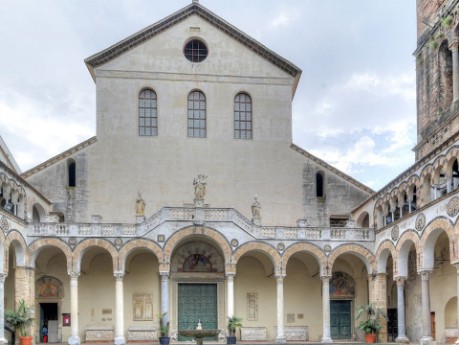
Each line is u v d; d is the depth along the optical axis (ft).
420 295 156.97
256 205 167.43
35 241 155.63
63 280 172.65
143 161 183.73
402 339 148.97
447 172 123.75
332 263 163.63
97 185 180.24
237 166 187.21
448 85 156.04
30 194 159.02
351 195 187.32
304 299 179.93
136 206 163.32
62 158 180.04
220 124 189.37
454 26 148.46
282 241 163.53
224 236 161.58
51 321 172.55
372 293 163.94
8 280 163.73
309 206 186.39
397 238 149.18
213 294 177.58
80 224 158.40
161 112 187.52
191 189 184.03
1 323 135.44
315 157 188.44
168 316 160.35
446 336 143.23
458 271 117.91
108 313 172.55
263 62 194.80
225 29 193.98
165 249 159.33
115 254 157.99
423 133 165.99
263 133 190.29
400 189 150.41
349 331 180.04
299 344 153.48
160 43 191.62
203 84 191.21
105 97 186.09
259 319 177.99
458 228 116.88
